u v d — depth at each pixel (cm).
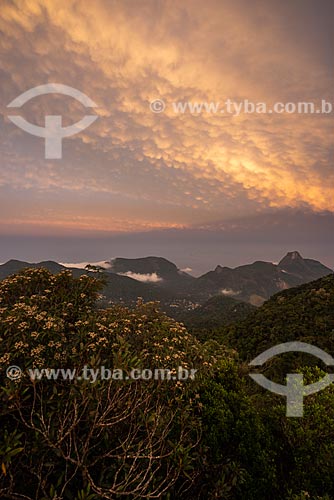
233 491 367
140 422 280
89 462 260
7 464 202
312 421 511
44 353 277
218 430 402
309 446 470
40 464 234
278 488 399
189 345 414
